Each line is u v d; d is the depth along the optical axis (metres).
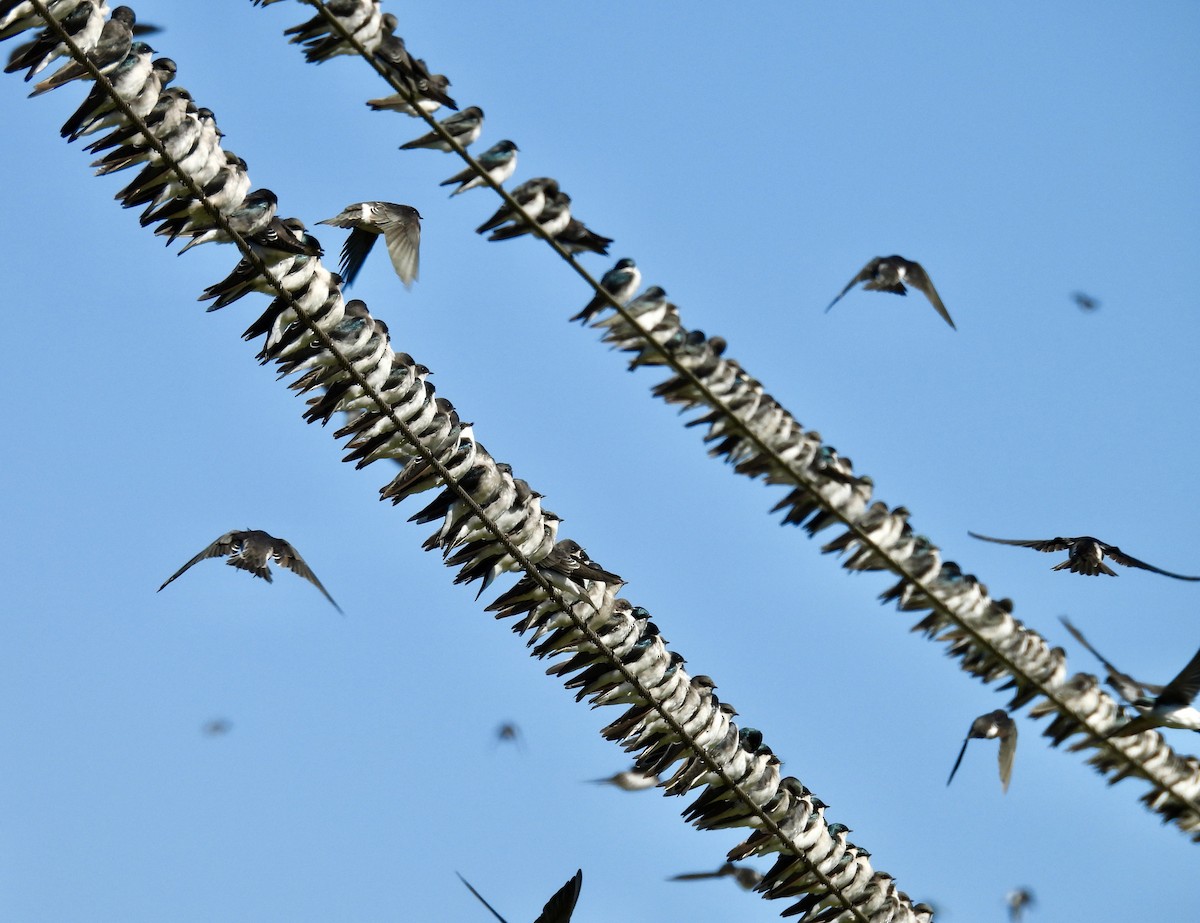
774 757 18.56
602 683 17.86
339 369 16.77
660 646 17.92
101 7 15.39
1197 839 18.25
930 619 17.56
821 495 17.03
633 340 16.44
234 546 17.91
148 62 15.66
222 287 16.53
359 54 15.35
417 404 16.88
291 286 16.42
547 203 15.93
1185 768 18.05
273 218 16.22
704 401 16.75
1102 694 17.66
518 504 17.28
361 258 18.97
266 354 16.62
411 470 17.16
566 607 17.56
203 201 15.99
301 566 18.12
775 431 16.86
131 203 16.12
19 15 15.10
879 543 17.19
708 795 18.41
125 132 15.71
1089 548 21.72
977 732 17.75
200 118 16.22
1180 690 17.11
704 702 18.14
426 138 15.84
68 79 15.39
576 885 11.91
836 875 18.69
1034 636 17.55
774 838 18.52
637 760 18.12
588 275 16.16
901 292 18.81
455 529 17.20
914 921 19.08
